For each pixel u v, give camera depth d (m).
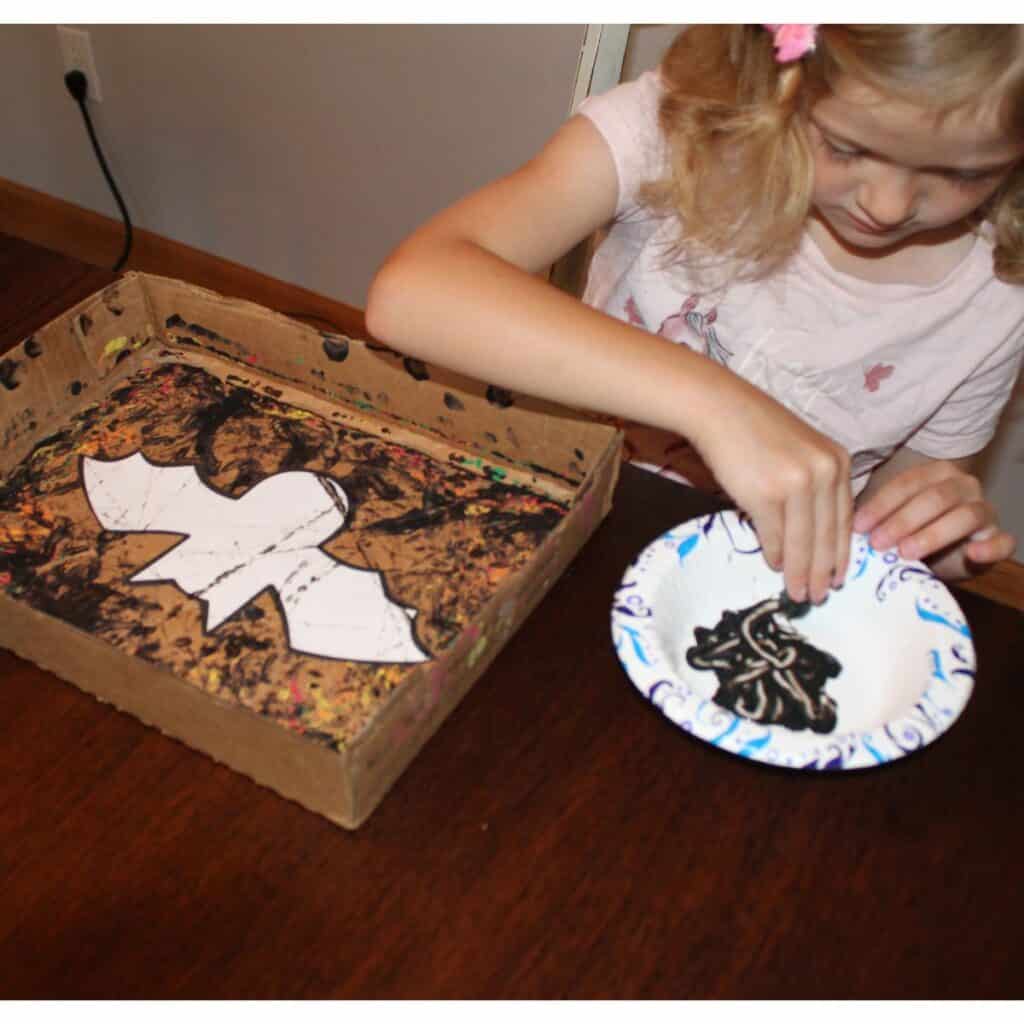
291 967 0.48
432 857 0.52
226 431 0.72
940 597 0.61
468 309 0.68
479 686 0.58
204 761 0.55
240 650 0.58
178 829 0.52
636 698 0.59
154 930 0.48
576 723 0.57
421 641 0.59
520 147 1.51
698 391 0.64
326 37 1.55
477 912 0.50
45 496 0.67
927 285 0.87
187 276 1.96
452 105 1.52
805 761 0.52
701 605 0.64
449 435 0.73
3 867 0.50
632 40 1.22
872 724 0.58
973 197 0.67
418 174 1.63
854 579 0.64
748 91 0.72
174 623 0.59
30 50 1.85
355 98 1.59
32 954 0.47
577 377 0.66
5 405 0.68
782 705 0.59
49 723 0.56
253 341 0.75
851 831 0.54
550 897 0.50
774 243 0.80
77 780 0.54
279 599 0.61
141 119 1.83
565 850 0.52
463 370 0.68
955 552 0.78
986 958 0.50
